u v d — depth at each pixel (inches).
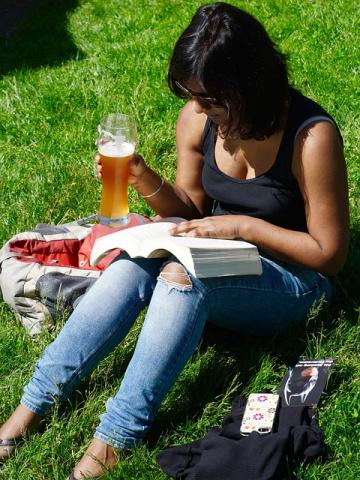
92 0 345.1
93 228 156.6
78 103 240.4
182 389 130.8
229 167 131.5
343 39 263.3
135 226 130.7
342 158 124.1
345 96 223.9
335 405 122.6
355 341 135.9
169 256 125.3
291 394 123.6
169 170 202.1
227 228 125.9
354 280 151.9
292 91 126.0
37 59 293.3
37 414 124.2
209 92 116.8
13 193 196.4
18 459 120.7
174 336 117.3
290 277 129.6
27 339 146.5
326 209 123.9
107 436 116.7
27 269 148.3
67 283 146.0
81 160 208.5
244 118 119.0
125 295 124.1
